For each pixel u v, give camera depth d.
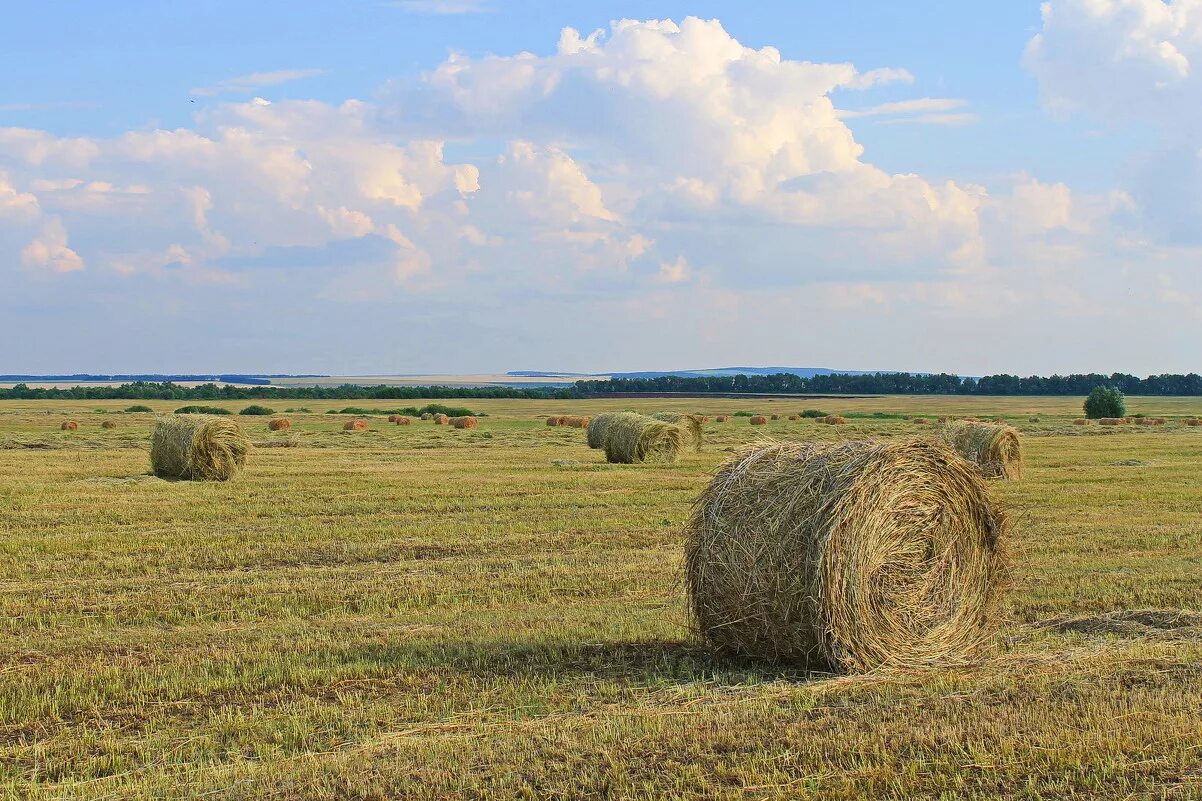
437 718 8.28
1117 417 75.94
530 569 15.09
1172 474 29.05
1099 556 15.80
